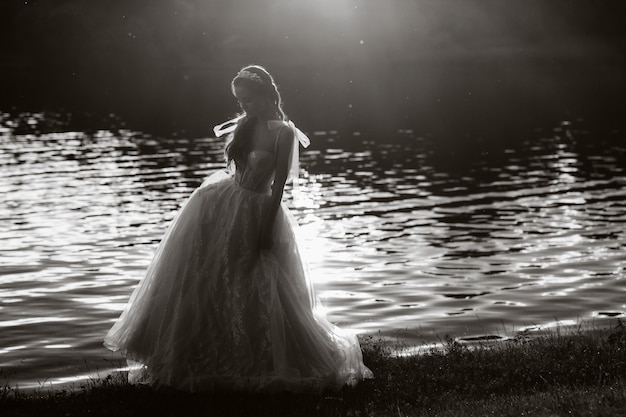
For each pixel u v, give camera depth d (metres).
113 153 24.22
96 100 41.22
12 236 13.75
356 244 13.30
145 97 42.81
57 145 25.91
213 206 6.27
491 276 11.28
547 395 5.59
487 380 6.30
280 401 5.86
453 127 31.39
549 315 9.55
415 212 15.93
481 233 14.02
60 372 7.78
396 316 9.56
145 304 6.18
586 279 11.09
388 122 33.19
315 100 42.19
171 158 23.23
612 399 5.26
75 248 12.93
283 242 6.36
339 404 5.80
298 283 6.33
